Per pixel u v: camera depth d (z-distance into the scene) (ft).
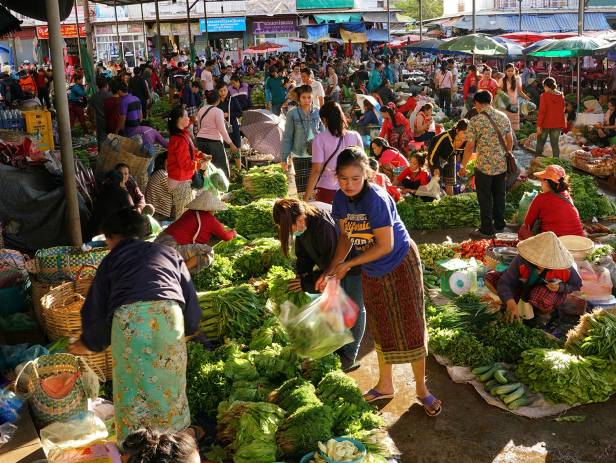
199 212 19.19
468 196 31.32
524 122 59.41
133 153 32.09
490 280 19.90
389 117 45.32
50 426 13.51
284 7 136.98
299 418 13.61
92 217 24.31
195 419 15.28
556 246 18.03
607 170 38.83
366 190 13.85
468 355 17.42
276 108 62.80
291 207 15.94
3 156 27.37
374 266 14.42
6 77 80.79
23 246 26.63
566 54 60.29
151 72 81.87
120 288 12.01
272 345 17.31
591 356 16.46
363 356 18.58
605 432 14.73
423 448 14.25
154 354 12.02
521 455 13.97
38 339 19.25
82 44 60.18
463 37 68.49
